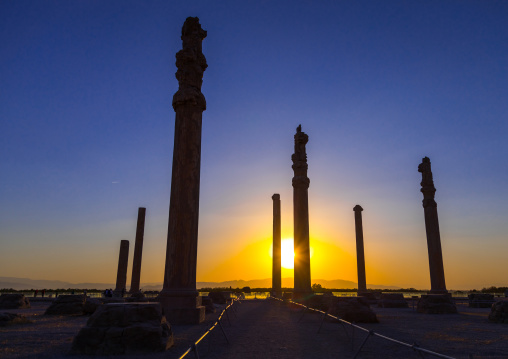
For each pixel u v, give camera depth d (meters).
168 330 10.70
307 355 9.77
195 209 18.06
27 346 10.83
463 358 9.46
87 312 23.03
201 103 19.52
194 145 18.69
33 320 19.64
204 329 14.54
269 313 23.78
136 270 46.22
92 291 74.00
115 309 9.98
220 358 9.28
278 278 45.97
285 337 12.94
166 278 17.19
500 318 19.00
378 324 18.12
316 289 77.56
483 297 35.09
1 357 9.15
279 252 46.97
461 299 46.06
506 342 12.39
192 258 17.47
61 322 18.66
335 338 12.79
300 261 27.52
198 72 19.97
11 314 17.59
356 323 18.30
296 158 29.70
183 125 18.91
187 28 20.70
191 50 20.00
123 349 9.48
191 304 16.64
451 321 20.00
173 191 18.16
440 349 10.99
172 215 17.84
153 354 9.45
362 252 47.41
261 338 12.65
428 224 34.12
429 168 35.31
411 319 21.20
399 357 9.69
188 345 10.96
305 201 28.72
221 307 30.44
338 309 19.05
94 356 9.23
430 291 32.94
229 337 12.84
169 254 17.39
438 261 33.09
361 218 48.66
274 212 48.34
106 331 9.63
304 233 27.98
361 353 10.17
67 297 24.36
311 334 13.75
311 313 23.30
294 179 29.22
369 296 44.72
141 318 10.08
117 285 47.03
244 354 9.81
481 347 11.39
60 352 9.79
